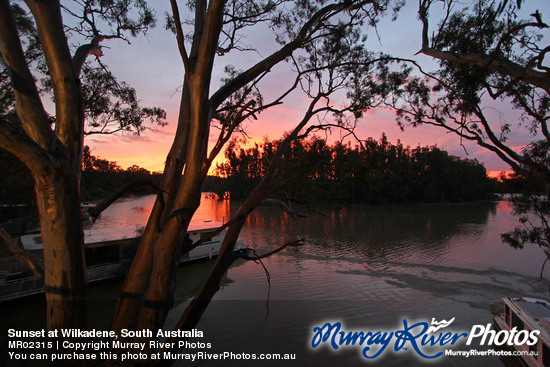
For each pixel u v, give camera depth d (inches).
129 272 144.9
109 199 107.3
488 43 284.2
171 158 159.5
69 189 128.6
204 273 768.9
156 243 140.1
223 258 174.4
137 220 1621.6
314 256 900.6
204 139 142.0
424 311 542.9
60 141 131.2
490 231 1273.4
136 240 700.0
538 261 834.2
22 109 122.5
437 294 617.0
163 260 137.9
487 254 909.2
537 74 202.4
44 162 119.2
